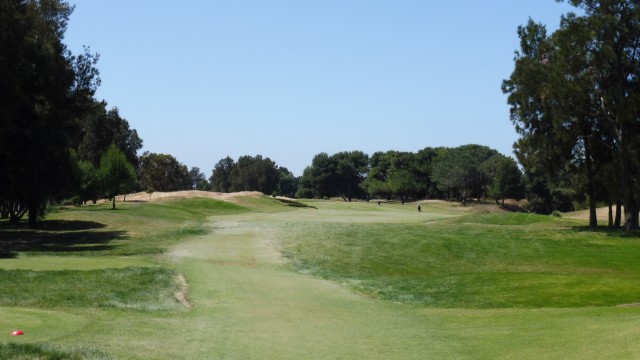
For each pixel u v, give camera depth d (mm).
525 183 115688
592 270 28250
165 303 15625
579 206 106062
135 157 113500
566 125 42938
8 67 34250
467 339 11977
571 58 41062
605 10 40406
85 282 18125
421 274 26656
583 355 9312
